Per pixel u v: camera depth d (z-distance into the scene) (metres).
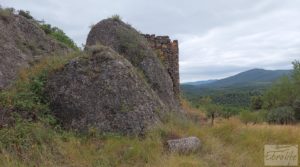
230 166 8.05
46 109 9.42
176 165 7.53
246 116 24.62
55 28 19.44
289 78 33.34
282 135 11.06
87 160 7.59
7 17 13.17
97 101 9.60
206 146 9.15
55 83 9.98
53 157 7.45
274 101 33.66
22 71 10.97
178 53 19.67
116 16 16.25
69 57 10.93
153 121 9.82
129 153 8.02
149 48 15.65
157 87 14.32
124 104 9.66
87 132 9.08
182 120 11.73
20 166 6.83
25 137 7.87
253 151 9.35
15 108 8.98
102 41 15.28
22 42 12.97
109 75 10.02
